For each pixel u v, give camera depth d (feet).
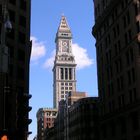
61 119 597.11
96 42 317.63
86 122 449.48
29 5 231.09
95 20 321.52
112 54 271.90
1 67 62.34
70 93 567.18
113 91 266.36
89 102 456.45
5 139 53.06
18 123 76.89
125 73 242.37
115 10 270.87
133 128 223.71
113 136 260.42
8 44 207.31
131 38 235.81
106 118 276.00
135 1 232.32
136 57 224.94
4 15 67.26
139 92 217.36
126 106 236.22
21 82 212.84
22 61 216.95
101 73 298.76
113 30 272.51
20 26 220.23
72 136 497.87
